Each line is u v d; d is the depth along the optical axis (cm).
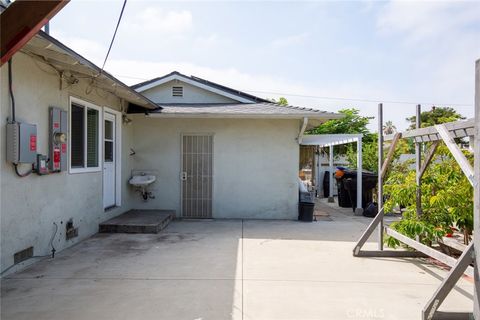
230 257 521
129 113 837
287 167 884
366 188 1072
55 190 530
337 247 596
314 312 330
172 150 894
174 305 342
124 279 417
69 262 486
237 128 887
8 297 357
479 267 294
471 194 482
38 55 464
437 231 491
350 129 1925
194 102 1049
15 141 416
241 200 890
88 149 659
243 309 335
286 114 806
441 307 344
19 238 443
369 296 373
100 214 703
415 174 555
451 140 358
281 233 710
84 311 325
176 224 796
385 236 590
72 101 586
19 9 211
